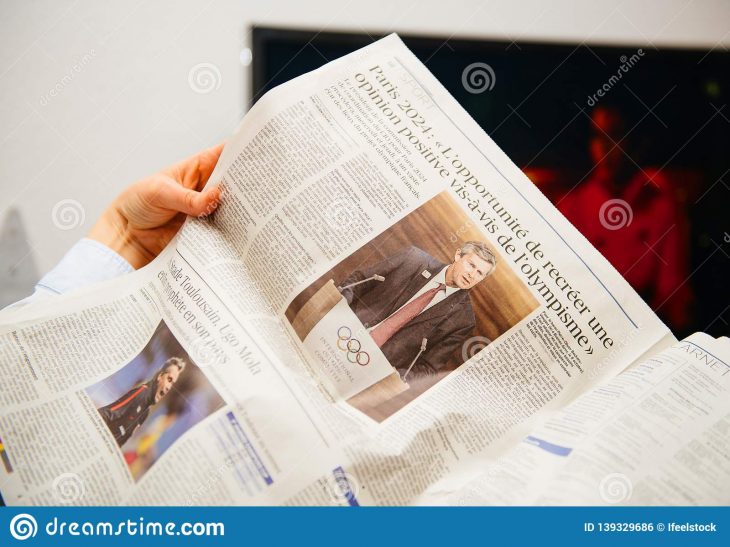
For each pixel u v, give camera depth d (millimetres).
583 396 480
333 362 497
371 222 527
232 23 1132
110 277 653
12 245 1132
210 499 423
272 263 523
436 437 467
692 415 444
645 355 503
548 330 507
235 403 447
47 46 1127
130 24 1133
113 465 442
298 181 534
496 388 494
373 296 511
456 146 555
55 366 492
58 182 1137
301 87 560
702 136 1079
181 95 1144
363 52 581
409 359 498
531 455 449
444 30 1105
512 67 1096
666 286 1087
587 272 519
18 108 1129
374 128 552
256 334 485
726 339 490
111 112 1139
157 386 469
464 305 513
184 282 514
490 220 531
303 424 443
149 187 600
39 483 442
